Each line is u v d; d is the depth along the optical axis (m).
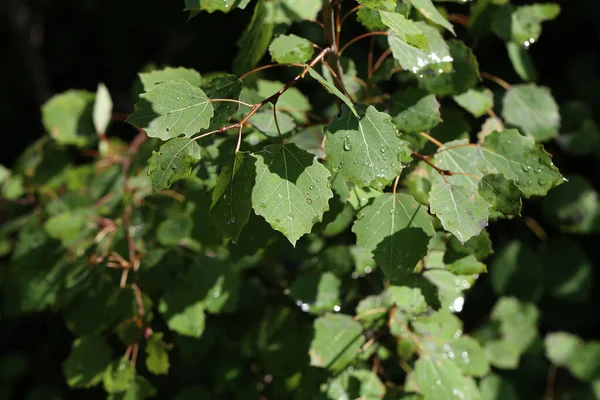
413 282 0.95
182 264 1.04
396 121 0.96
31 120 2.56
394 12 0.90
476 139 1.08
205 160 0.97
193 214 1.03
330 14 0.94
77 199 1.12
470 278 0.97
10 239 1.29
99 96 1.12
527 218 1.30
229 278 1.04
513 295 1.17
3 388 1.62
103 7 2.34
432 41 0.95
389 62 0.99
